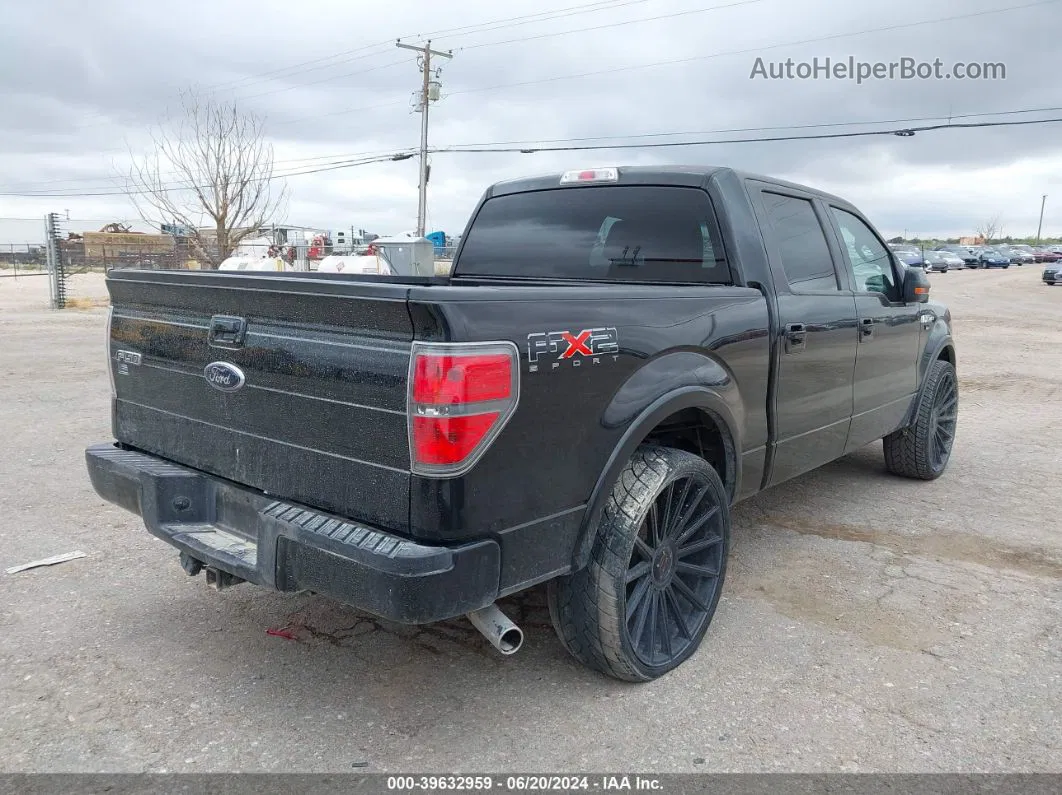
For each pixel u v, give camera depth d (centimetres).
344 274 437
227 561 290
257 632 365
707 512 347
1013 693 321
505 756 279
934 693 321
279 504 285
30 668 331
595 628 303
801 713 306
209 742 285
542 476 270
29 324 1800
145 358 342
